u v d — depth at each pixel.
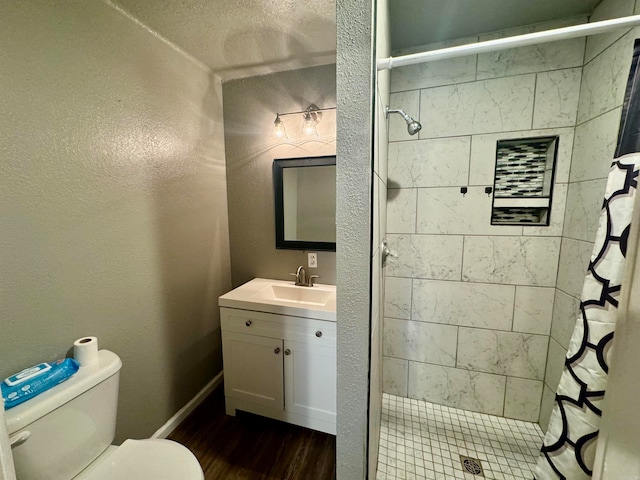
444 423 1.65
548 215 1.49
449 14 1.32
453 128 1.58
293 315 1.55
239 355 1.70
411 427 1.62
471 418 1.69
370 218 0.71
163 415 1.61
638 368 0.70
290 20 1.39
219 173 2.03
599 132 1.22
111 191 1.28
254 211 2.07
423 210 1.68
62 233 1.10
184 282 1.74
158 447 1.08
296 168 1.92
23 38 0.96
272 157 1.97
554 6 1.27
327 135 1.84
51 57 1.04
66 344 1.12
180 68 1.65
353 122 0.68
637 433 0.69
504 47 0.82
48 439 0.91
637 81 0.80
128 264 1.38
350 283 0.74
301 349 1.56
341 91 0.68
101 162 1.24
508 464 1.40
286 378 1.62
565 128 1.41
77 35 1.12
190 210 1.77
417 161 1.65
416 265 1.73
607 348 0.85
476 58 1.50
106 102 1.24
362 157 0.69
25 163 0.98
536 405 1.61
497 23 1.39
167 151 1.58
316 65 1.81
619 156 0.84
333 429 1.55
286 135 1.92
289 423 1.69
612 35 1.16
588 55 1.31
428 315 1.75
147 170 1.47
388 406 1.78
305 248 1.96
